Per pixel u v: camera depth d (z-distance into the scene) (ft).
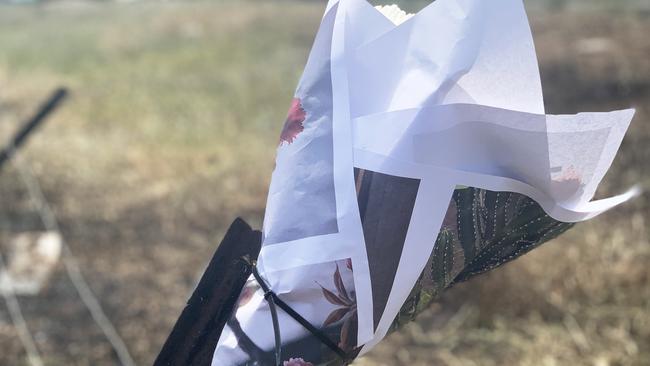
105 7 47.39
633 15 32.60
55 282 13.75
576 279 12.17
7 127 22.44
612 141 3.52
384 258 3.60
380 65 3.60
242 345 3.70
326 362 3.68
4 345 11.91
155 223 15.93
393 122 3.53
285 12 40.11
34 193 17.40
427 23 3.52
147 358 11.52
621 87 21.59
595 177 3.60
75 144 20.77
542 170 3.51
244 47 32.58
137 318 12.55
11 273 14.03
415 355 11.12
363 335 3.65
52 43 36.60
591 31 29.58
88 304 12.95
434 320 11.91
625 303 11.81
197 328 3.92
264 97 24.93
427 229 3.58
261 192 17.28
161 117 23.35
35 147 20.36
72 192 17.58
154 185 18.01
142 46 34.50
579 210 3.67
